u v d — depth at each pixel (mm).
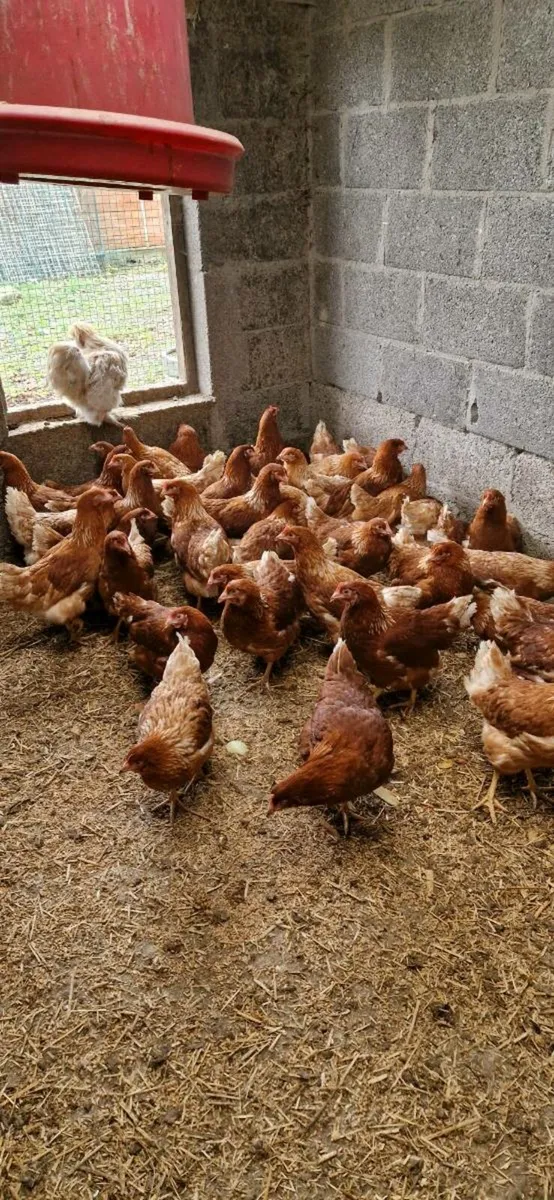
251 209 1843
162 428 1968
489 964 818
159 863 956
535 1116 683
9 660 1386
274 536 1493
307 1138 672
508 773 1043
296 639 1428
